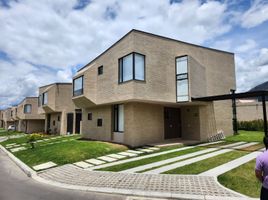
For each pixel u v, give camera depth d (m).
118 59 14.53
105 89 15.95
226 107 18.66
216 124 17.42
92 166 9.65
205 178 6.86
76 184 7.39
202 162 8.92
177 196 5.64
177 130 17.47
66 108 27.78
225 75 18.94
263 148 11.80
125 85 13.48
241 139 16.50
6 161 13.04
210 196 5.47
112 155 11.85
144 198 5.79
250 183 6.23
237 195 5.48
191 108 17.06
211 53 18.11
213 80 17.72
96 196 6.12
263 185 3.24
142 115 14.74
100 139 17.75
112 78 15.09
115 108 16.44
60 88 27.86
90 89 17.08
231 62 19.73
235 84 19.70
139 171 8.18
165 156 10.70
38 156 12.62
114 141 15.89
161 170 8.09
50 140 20.42
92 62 18.70
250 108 26.30
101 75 16.77
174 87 15.09
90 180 7.64
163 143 14.59
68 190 6.84
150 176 7.43
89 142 15.29
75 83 18.75
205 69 17.19
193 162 9.02
